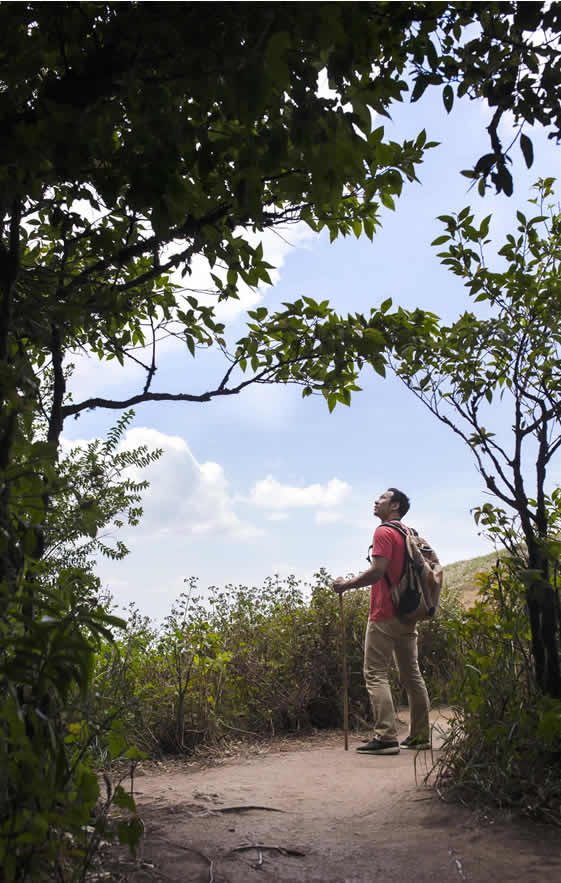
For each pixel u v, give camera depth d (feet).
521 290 13.52
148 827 12.60
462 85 10.16
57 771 7.23
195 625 23.66
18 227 8.73
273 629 25.89
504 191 9.40
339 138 7.91
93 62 7.92
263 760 19.65
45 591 7.36
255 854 11.36
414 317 14.94
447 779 14.05
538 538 14.03
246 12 7.02
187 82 8.12
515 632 14.17
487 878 9.86
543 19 9.16
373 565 19.85
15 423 7.77
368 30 7.69
